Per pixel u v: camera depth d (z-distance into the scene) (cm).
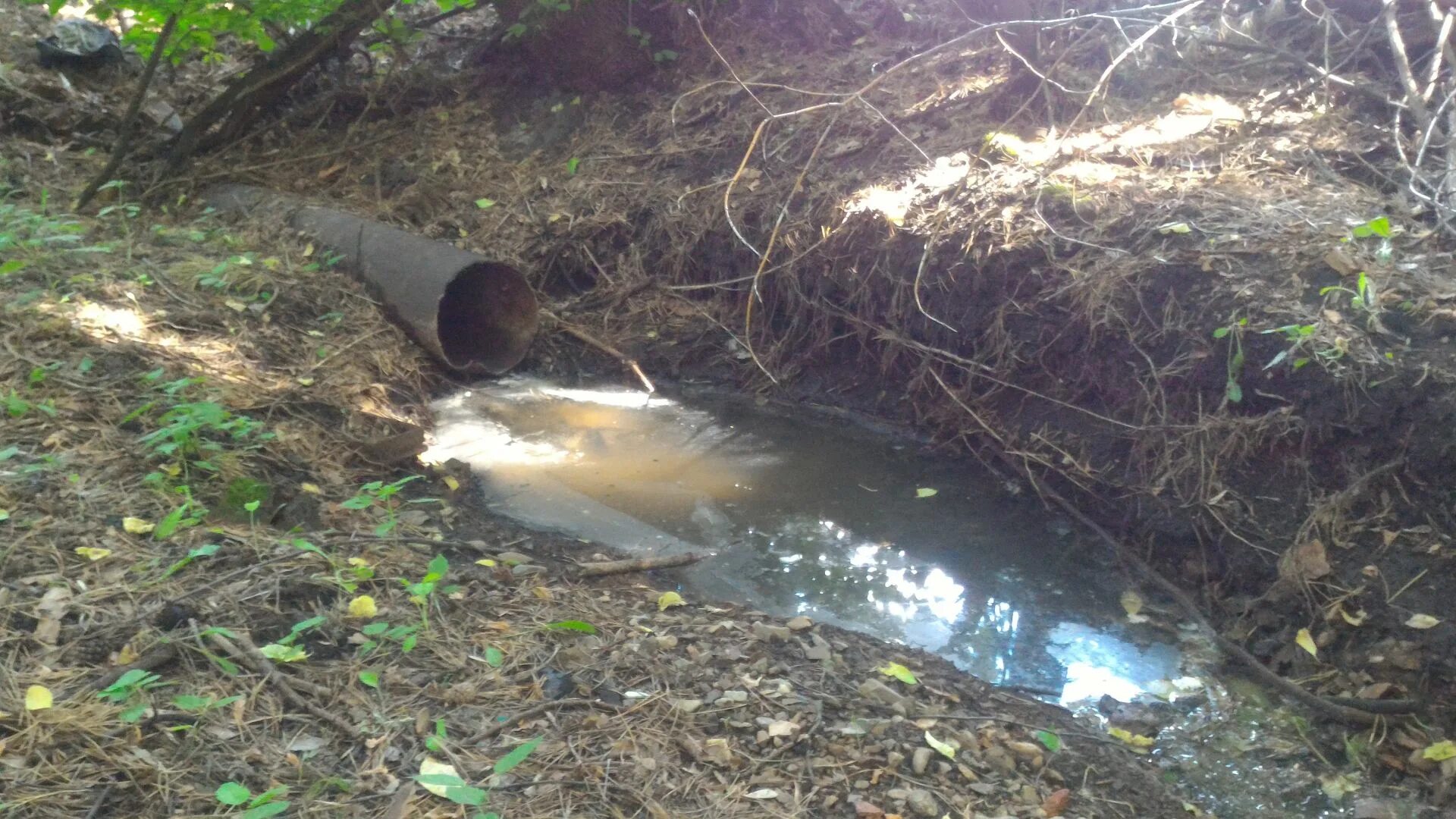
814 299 609
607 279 687
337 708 277
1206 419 439
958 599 419
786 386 617
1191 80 630
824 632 377
